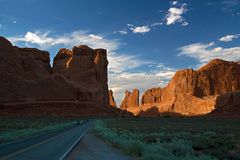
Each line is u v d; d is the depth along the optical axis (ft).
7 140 95.25
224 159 65.87
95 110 584.40
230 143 98.02
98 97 655.35
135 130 179.93
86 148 78.79
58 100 569.23
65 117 506.07
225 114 611.47
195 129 201.36
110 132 129.18
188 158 51.42
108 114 597.93
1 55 533.55
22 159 50.29
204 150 80.53
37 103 519.19
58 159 51.65
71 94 591.78
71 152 67.41
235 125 281.95
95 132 148.77
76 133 138.62
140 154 67.15
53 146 76.38
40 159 51.42
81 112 559.79
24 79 554.05
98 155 66.23
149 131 172.35
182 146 69.36
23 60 577.02
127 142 77.87
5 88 513.04
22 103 502.79
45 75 588.91
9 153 58.23
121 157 64.59
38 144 80.69
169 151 63.21
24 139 98.53
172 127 225.76
